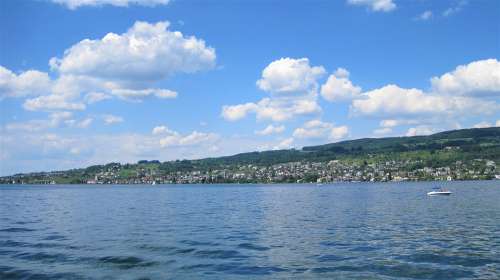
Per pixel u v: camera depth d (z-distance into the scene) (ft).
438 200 369.71
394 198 416.87
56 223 209.05
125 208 320.09
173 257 119.44
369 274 99.55
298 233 167.43
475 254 119.85
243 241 147.64
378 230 173.78
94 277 98.02
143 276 98.78
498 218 212.64
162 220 223.10
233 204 367.25
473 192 499.92
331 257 118.62
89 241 148.36
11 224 205.46
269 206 333.62
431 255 119.34
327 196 488.44
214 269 105.19
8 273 102.37
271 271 103.09
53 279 96.78
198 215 254.06
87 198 499.10
